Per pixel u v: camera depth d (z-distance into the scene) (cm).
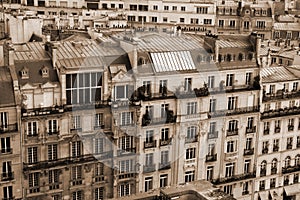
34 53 13012
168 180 13900
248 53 14675
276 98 15700
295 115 16088
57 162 12575
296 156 16625
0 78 12044
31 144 12256
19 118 11888
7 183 12169
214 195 10794
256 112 15025
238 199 15350
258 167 15812
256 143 15325
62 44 13388
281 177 16438
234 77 14450
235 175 15138
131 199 11538
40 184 12562
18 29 15900
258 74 14825
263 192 16150
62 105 12356
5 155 11975
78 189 12988
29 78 12231
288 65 18038
